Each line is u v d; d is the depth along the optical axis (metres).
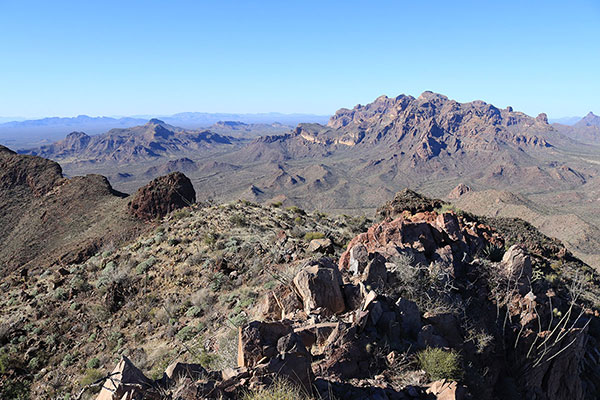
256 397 6.15
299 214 38.00
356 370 8.73
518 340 12.27
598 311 16.47
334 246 22.81
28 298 27.84
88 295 25.19
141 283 24.48
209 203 41.41
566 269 25.22
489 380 10.82
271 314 11.70
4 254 67.56
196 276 23.39
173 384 7.03
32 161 99.25
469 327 11.72
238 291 20.09
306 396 6.74
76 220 74.00
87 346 20.36
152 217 58.25
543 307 13.16
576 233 139.62
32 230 74.06
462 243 15.98
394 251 13.48
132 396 6.44
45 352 20.55
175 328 19.02
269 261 21.84
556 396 12.16
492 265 14.54
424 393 8.41
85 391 16.05
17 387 18.06
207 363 12.78
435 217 18.09
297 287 11.20
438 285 12.73
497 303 12.98
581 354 13.62
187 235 29.95
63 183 91.06
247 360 7.33
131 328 20.77
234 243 26.17
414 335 10.37
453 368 9.15
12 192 91.31
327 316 10.31
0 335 22.16
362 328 9.70
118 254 30.69
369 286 11.47
